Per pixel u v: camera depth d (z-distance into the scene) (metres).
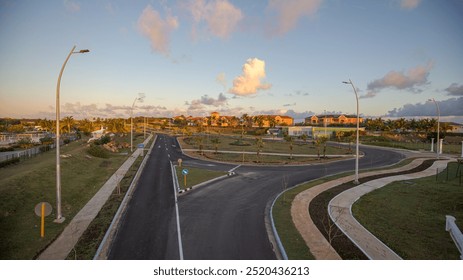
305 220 13.29
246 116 110.56
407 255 10.13
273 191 19.17
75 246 10.37
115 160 33.25
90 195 17.47
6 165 24.64
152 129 129.62
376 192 19.00
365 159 37.19
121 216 13.84
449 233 12.13
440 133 66.69
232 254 10.00
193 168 28.38
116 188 19.36
